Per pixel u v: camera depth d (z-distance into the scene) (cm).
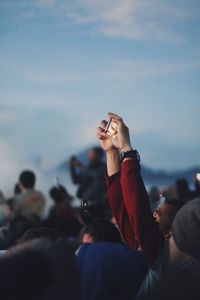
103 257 271
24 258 167
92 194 802
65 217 647
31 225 411
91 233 317
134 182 288
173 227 243
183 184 704
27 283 164
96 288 267
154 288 209
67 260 192
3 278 164
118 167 310
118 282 269
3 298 163
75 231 595
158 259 272
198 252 237
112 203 307
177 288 205
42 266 167
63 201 670
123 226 305
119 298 269
